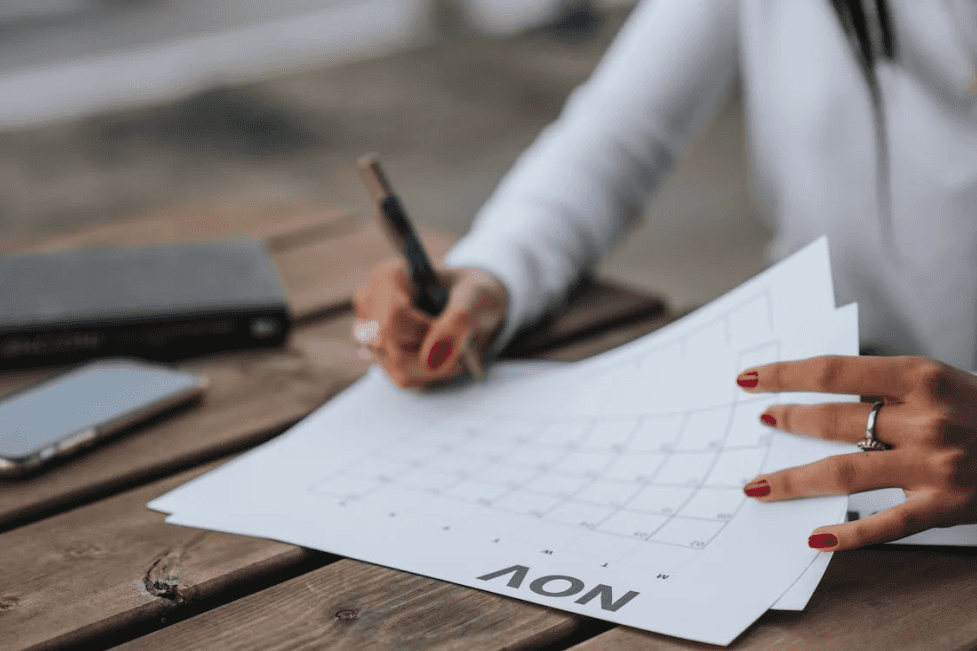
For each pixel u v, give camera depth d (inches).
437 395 29.9
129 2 287.3
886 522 19.1
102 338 32.3
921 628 18.0
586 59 199.0
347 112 175.3
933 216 30.4
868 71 30.5
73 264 37.1
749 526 20.6
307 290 39.6
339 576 20.7
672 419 24.8
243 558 21.6
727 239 110.0
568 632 18.9
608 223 38.1
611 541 21.1
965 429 19.3
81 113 183.5
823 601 19.0
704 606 18.8
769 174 37.5
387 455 26.3
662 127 39.4
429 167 144.8
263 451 26.9
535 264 34.5
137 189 142.3
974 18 28.2
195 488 25.0
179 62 219.8
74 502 24.8
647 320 36.0
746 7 35.6
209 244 39.6
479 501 23.5
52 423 27.1
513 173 39.6
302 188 137.9
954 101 29.3
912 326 32.1
